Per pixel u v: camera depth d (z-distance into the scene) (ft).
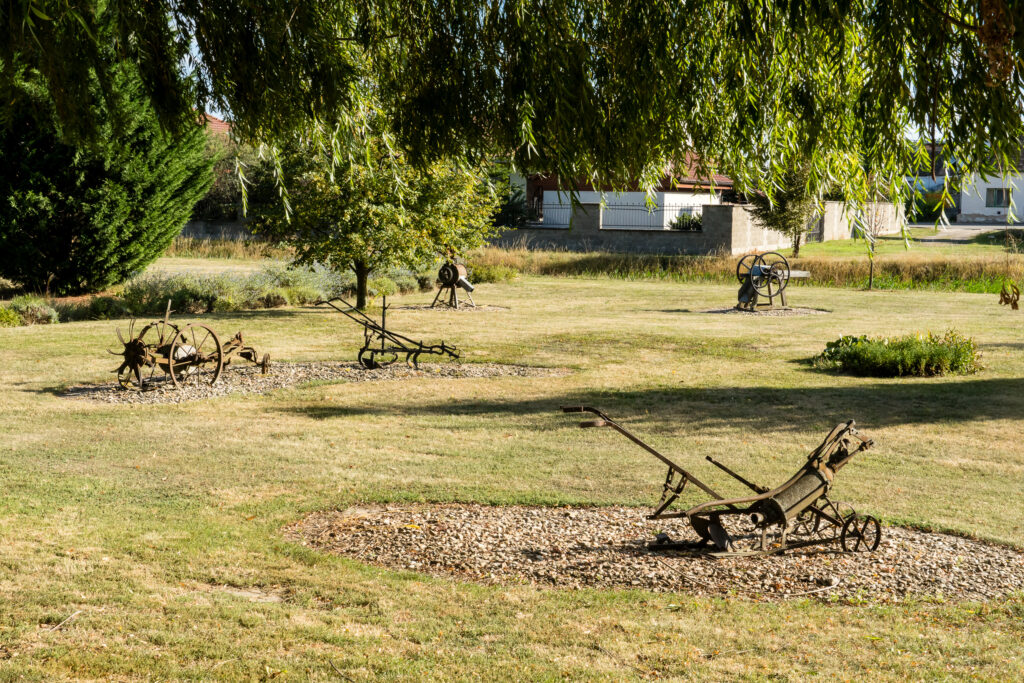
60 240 75.66
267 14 14.53
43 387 40.78
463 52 14.71
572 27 14.58
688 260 113.19
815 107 13.69
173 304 71.41
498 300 84.58
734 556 18.85
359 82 16.26
